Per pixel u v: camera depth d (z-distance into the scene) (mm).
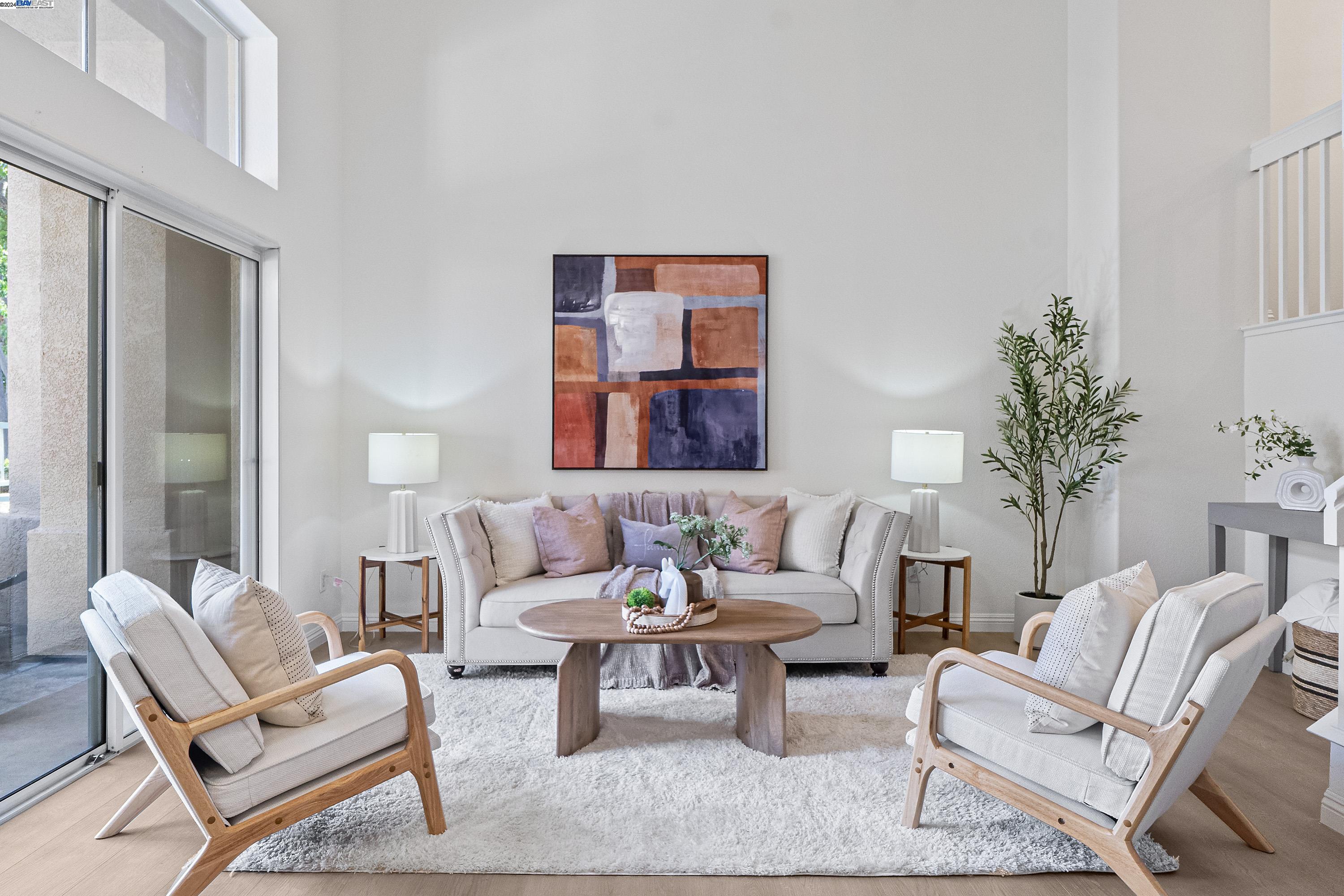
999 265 4523
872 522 3664
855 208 4535
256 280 3723
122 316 2691
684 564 3193
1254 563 3965
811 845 2068
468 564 3520
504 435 4516
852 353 4527
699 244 4535
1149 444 4086
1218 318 4086
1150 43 4082
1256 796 2400
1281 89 4574
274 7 3709
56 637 2441
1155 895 1689
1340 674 2209
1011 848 2045
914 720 2225
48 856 2021
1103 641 1859
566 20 4555
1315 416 3613
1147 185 4086
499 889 1890
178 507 3084
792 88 4551
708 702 3250
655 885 1917
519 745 2746
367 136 4516
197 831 2150
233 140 3645
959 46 4543
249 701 1782
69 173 2469
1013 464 4488
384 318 4512
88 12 2613
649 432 4488
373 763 2002
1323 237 3580
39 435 2365
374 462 4098
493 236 4531
